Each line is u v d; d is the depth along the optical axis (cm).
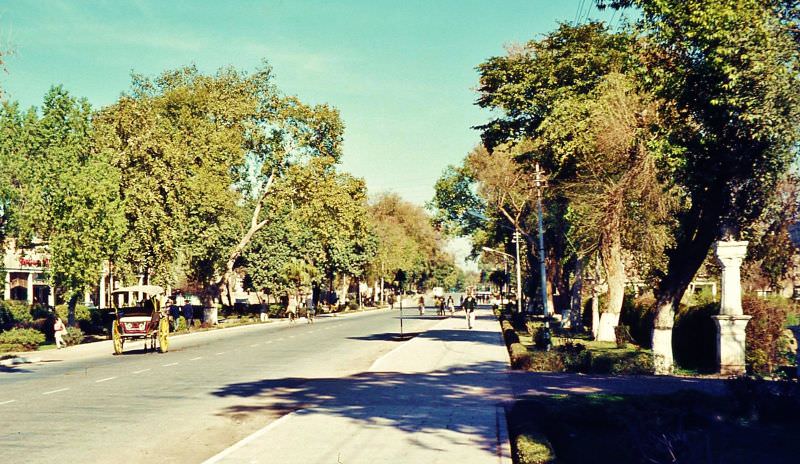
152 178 4688
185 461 1052
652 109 2412
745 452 1048
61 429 1297
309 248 7000
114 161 4594
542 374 2108
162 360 2808
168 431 1286
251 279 6712
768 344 2212
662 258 2844
